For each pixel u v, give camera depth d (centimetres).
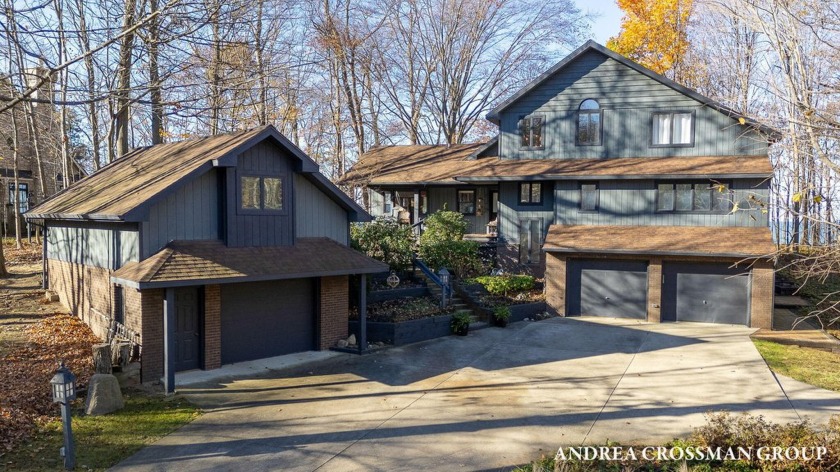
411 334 1930
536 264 2738
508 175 2600
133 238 1472
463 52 4472
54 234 2158
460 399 1359
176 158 1766
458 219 2678
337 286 1844
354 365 1652
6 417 1141
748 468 930
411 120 4612
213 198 1570
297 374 1552
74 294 1955
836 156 1261
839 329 2178
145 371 1437
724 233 2323
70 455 971
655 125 2548
